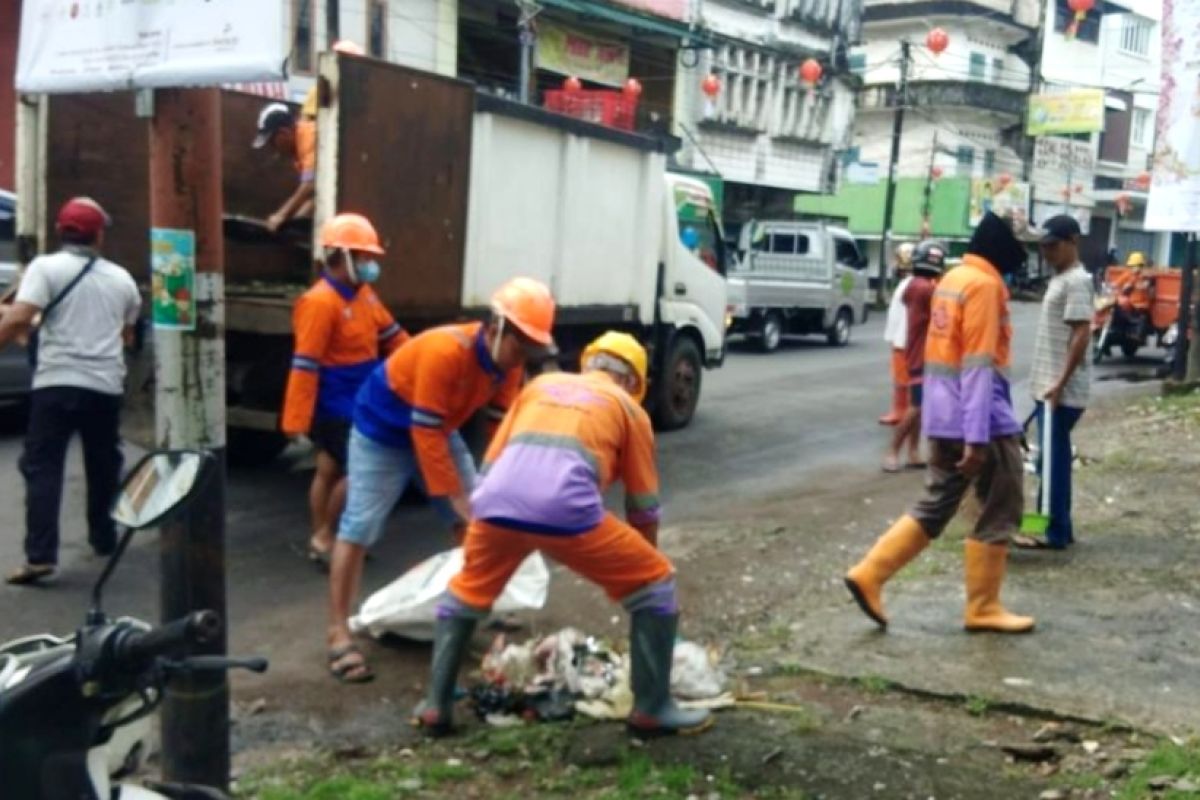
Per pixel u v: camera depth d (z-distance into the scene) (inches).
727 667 209.5
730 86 1176.2
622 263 425.1
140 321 320.2
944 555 277.6
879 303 1360.7
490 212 351.9
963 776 166.9
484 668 196.7
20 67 160.7
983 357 210.8
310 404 257.3
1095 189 1941.4
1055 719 185.3
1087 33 1859.0
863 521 323.9
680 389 475.8
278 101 388.2
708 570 270.5
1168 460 388.2
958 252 1579.7
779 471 402.9
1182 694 194.4
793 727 182.7
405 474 210.5
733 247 856.9
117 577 257.8
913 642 218.8
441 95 321.7
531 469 174.2
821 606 244.5
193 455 93.4
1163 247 2145.7
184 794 101.7
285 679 205.6
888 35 1695.4
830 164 1350.9
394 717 190.7
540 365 231.8
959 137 1660.9
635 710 178.7
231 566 271.9
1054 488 281.6
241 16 126.4
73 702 88.6
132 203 354.3
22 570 250.4
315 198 297.3
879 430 493.0
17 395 377.4
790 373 679.7
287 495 338.0
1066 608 238.4
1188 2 485.4
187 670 87.7
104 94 345.7
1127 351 781.3
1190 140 490.3
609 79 996.6
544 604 241.6
